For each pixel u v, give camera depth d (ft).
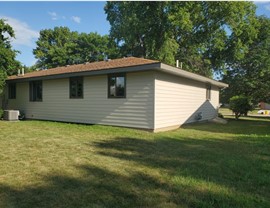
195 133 29.96
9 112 43.34
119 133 27.68
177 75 35.65
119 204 9.27
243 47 85.81
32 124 36.19
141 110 31.04
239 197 9.95
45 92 44.37
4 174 12.50
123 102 32.89
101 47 141.28
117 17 96.63
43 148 18.79
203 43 86.84
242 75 101.35
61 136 24.68
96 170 13.51
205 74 88.33
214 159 16.16
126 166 14.40
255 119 59.67
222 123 46.26
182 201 9.58
